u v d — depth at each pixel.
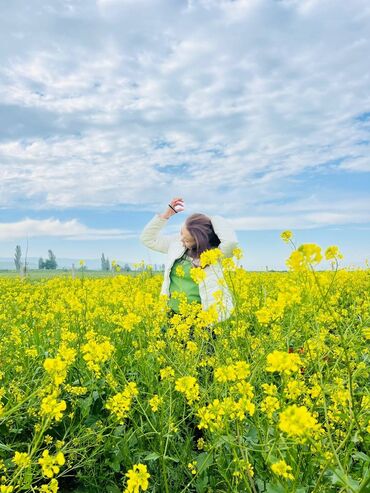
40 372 4.24
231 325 4.47
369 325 4.60
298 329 3.83
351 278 8.88
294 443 2.23
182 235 5.44
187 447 2.94
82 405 3.38
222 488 2.78
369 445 2.50
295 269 2.34
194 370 3.41
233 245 5.30
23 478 2.59
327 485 2.33
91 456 2.96
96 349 3.11
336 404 2.81
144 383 3.74
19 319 6.36
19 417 3.46
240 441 2.34
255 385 3.28
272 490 2.06
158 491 2.87
